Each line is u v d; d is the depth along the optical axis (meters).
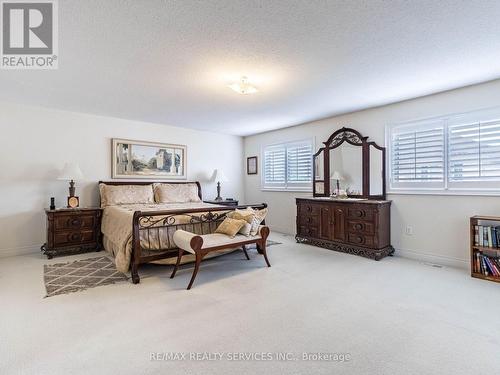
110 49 2.35
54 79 3.03
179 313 2.24
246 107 4.20
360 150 4.36
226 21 1.95
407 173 3.89
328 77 2.99
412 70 2.82
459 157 3.42
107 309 2.30
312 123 5.18
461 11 1.85
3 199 3.91
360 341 1.85
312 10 1.83
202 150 6.05
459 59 2.57
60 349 1.75
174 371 1.57
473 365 1.60
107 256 3.94
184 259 3.39
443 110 3.51
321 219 4.42
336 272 3.24
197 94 3.58
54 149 4.29
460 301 2.44
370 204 3.78
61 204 4.36
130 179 5.04
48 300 2.47
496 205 3.15
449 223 3.48
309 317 2.17
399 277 3.06
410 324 2.06
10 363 1.62
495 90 3.12
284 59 2.56
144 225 3.12
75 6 1.77
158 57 2.51
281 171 5.86
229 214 3.69
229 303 2.43
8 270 3.30
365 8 1.81
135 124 5.11
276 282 2.93
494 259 2.96
